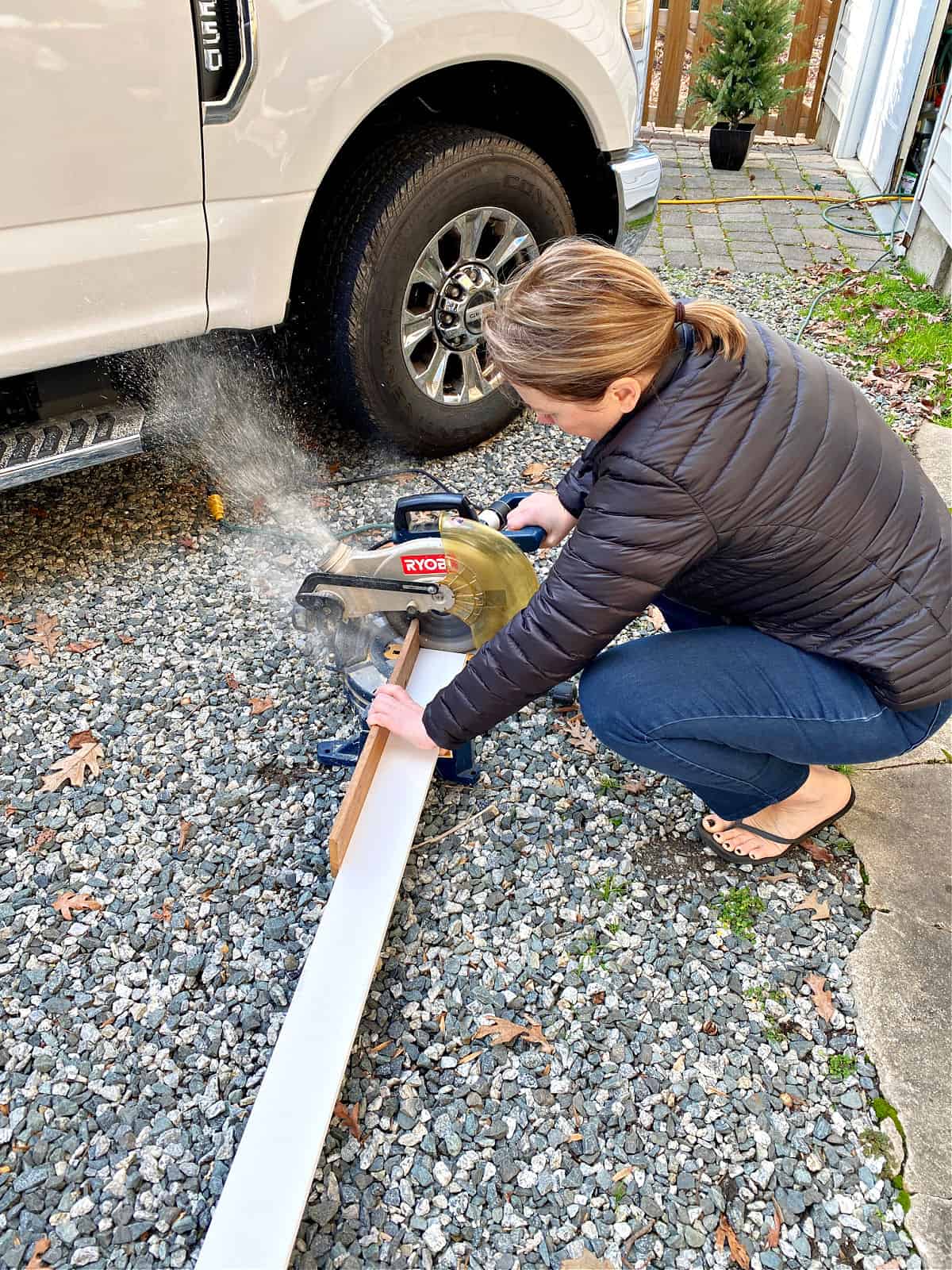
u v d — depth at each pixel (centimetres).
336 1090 139
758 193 608
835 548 138
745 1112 151
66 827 196
